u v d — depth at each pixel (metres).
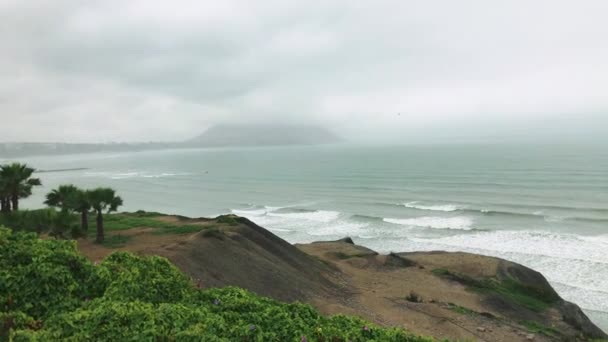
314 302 20.61
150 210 85.19
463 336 18.41
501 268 32.34
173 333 6.09
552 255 41.97
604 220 57.19
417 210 72.19
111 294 7.49
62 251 8.29
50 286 7.36
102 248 22.72
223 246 22.61
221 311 7.44
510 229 54.91
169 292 8.07
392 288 25.89
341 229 59.88
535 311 24.89
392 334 7.73
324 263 29.48
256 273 21.28
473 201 77.38
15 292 7.10
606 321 28.09
